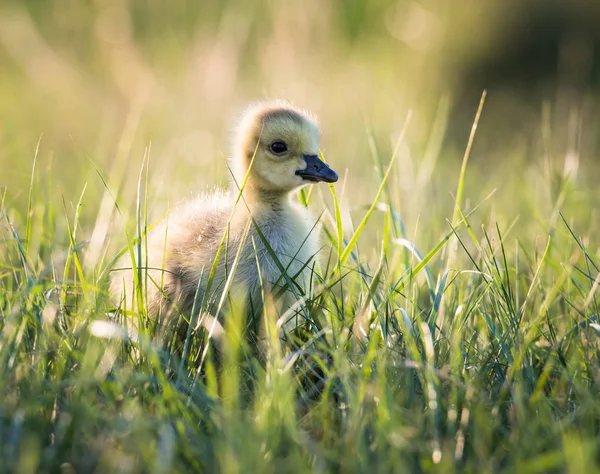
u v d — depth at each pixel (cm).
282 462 664
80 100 2159
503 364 834
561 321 976
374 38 2609
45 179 1522
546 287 1035
